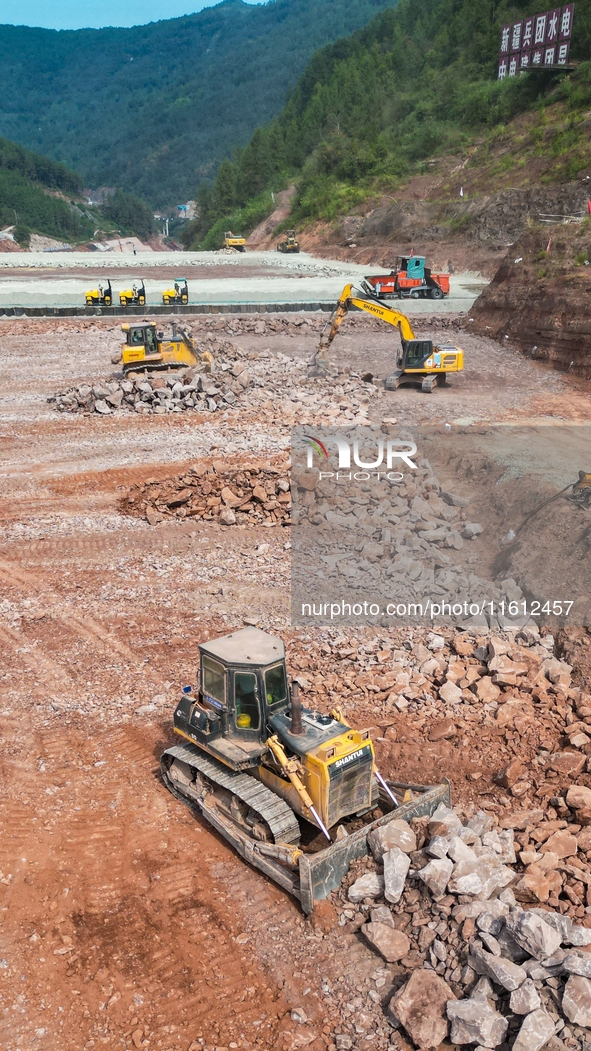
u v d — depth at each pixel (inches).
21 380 1305.4
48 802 415.2
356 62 5861.2
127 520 784.3
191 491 818.8
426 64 4763.8
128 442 996.6
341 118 5196.9
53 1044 289.3
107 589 649.6
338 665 541.0
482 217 2753.4
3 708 495.2
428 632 579.8
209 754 399.2
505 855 354.6
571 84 3213.6
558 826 382.0
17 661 547.8
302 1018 296.0
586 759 434.9
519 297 1632.6
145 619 602.2
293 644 564.4
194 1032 293.0
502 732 463.5
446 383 1330.0
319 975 314.3
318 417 1078.4
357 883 338.0
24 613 612.4
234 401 1141.1
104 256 3654.0
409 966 311.3
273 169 5521.7
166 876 367.2
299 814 370.3
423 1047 276.1
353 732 366.0
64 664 543.2
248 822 372.8
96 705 496.4
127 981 314.8
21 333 1663.4
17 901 354.0
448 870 322.7
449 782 388.5
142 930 338.6
